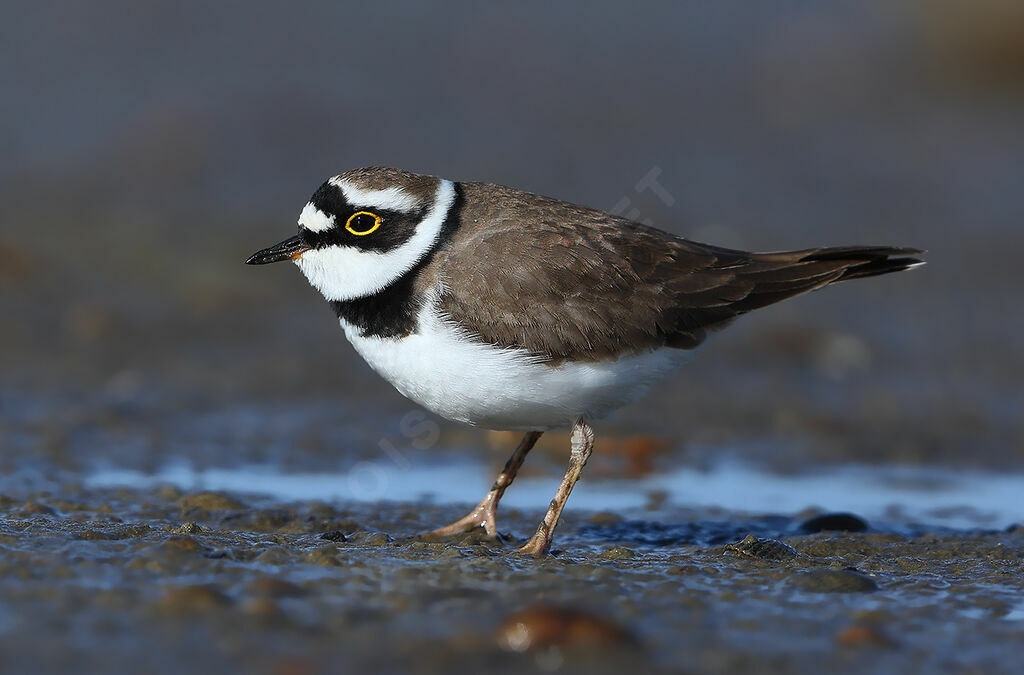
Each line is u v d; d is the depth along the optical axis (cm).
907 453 1295
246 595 710
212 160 2114
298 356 1557
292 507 1042
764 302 935
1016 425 1391
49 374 1455
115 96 2334
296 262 944
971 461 1278
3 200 1911
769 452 1298
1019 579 820
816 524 1009
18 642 629
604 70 2644
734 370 1552
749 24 2894
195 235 1856
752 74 2662
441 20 2836
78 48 2527
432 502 1095
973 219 2067
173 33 2633
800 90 2586
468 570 788
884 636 671
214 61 2514
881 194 2153
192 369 1498
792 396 1473
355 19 2806
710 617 706
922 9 2700
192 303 1678
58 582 723
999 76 2619
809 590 771
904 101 2562
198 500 1020
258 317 1667
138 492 1065
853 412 1427
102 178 2028
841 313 1731
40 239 1791
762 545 878
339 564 795
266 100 2350
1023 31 2598
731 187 2147
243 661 611
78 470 1150
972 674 632
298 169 2116
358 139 2238
